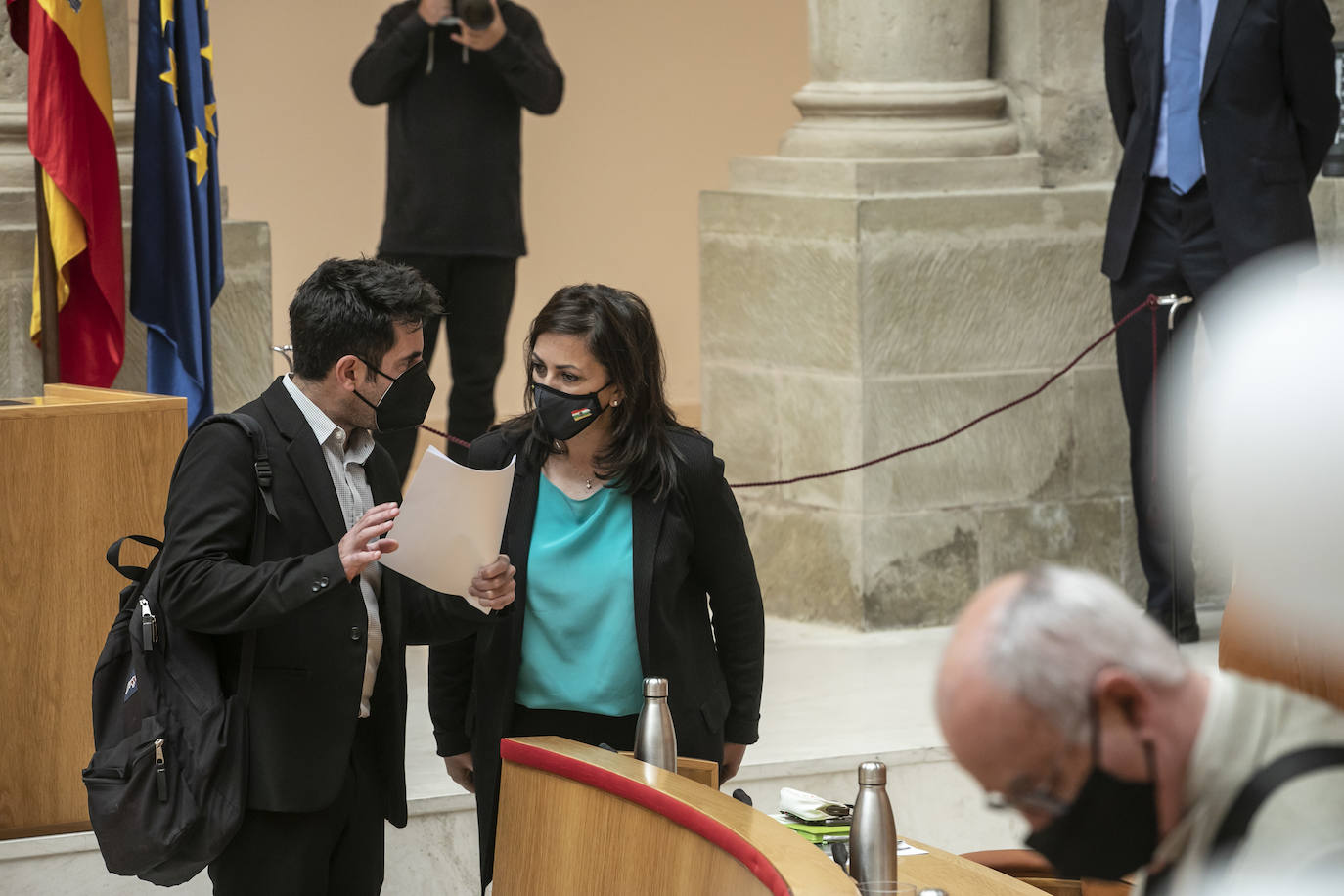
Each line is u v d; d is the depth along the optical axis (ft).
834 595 63.31
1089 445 64.80
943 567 63.26
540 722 33.55
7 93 52.80
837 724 50.78
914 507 62.59
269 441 30.40
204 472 29.91
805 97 64.85
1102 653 14.38
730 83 102.47
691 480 33.12
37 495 39.29
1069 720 14.30
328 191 97.09
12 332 52.06
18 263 51.96
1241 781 14.17
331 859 32.45
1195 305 57.88
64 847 39.99
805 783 47.24
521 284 99.76
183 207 50.85
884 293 61.31
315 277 30.63
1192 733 14.38
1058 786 14.55
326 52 96.12
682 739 33.42
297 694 30.32
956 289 62.28
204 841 29.81
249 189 95.14
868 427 61.67
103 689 30.78
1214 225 56.29
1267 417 13.32
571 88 99.19
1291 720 14.39
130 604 31.19
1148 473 58.85
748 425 65.62
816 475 55.72
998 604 14.92
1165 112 56.90
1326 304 13.43
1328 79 55.52
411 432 64.03
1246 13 55.26
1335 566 13.23
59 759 40.32
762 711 52.34
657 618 32.94
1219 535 13.79
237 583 28.84
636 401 32.65
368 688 32.07
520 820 31.04
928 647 60.54
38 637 39.75
